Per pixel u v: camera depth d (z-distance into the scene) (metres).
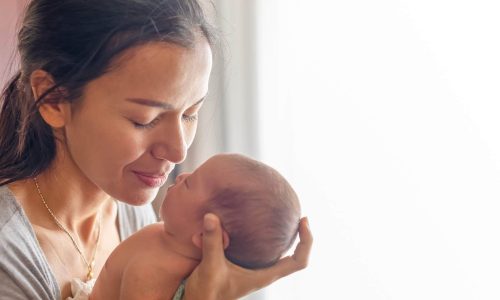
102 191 1.18
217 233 0.95
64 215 1.16
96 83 0.98
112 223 1.32
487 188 1.82
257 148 2.27
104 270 1.11
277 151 2.24
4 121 1.16
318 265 2.14
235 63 2.25
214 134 2.32
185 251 1.05
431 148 1.91
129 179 1.05
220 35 1.15
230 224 1.01
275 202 1.02
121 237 1.33
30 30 1.05
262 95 2.25
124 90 0.97
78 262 1.18
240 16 2.24
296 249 1.05
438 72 1.89
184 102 1.01
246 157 1.08
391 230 1.99
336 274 2.11
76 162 1.08
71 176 1.13
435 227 1.91
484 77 1.82
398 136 1.97
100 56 0.96
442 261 1.90
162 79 0.97
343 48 2.07
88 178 1.14
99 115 1.00
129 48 0.96
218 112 2.30
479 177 1.84
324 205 2.13
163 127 1.02
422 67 1.92
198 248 1.05
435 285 1.91
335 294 2.11
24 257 1.01
